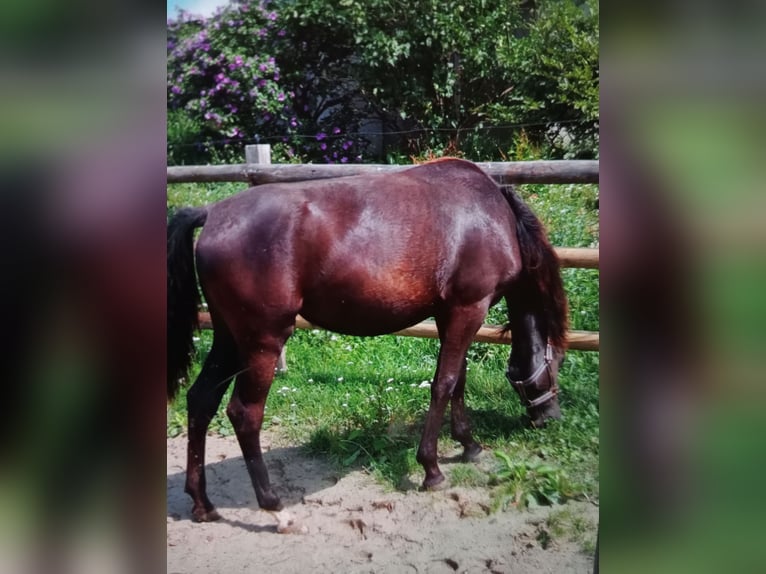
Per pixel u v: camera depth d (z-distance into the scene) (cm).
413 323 263
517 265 264
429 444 263
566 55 441
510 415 313
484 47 491
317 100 559
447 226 250
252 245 228
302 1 507
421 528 239
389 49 500
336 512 253
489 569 214
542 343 281
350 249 236
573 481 253
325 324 254
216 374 246
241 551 226
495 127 475
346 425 314
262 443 313
